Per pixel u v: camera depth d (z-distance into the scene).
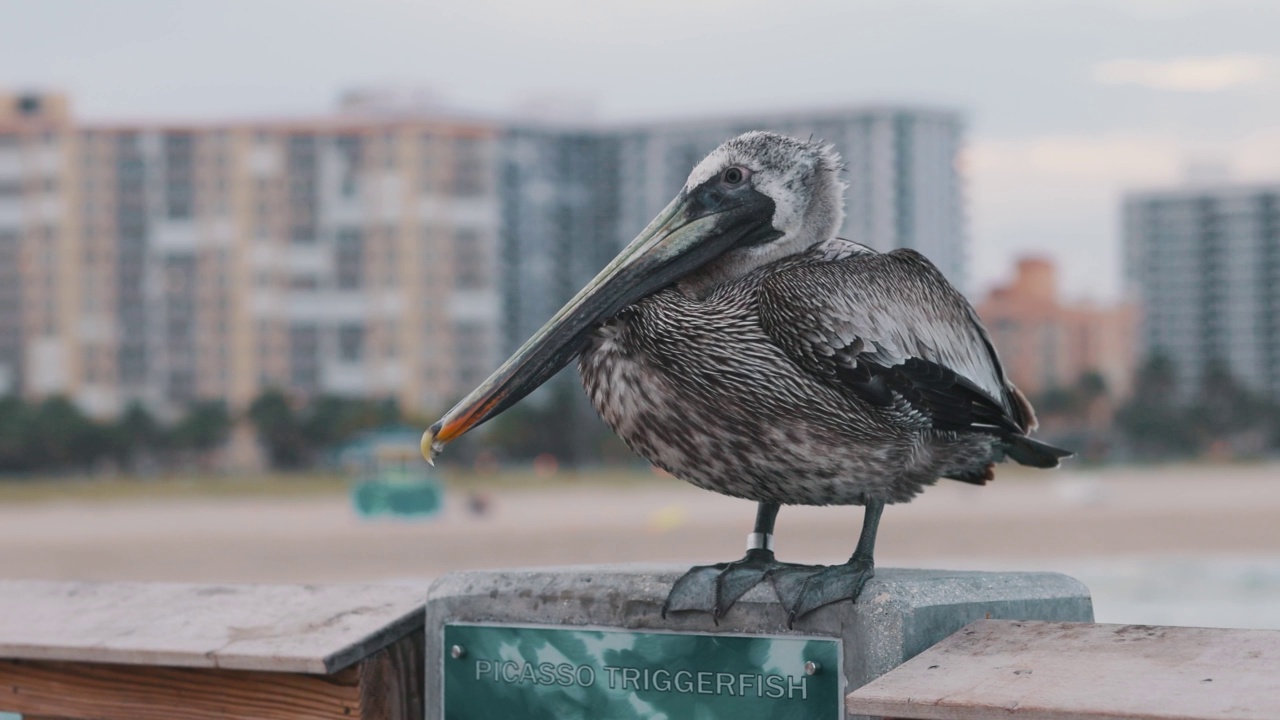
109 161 122.06
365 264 123.81
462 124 124.94
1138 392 141.62
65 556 49.66
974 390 2.73
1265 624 20.11
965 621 2.40
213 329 122.38
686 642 2.42
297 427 117.44
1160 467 129.12
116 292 122.38
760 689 2.38
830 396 2.60
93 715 2.69
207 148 122.06
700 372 2.63
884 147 129.25
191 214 122.31
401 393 123.38
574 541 51.81
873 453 2.62
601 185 136.25
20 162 122.38
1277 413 141.88
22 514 79.00
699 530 55.22
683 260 2.75
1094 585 28.34
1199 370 154.50
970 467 2.96
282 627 2.59
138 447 115.81
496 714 2.55
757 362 2.61
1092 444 137.62
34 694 2.74
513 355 2.65
